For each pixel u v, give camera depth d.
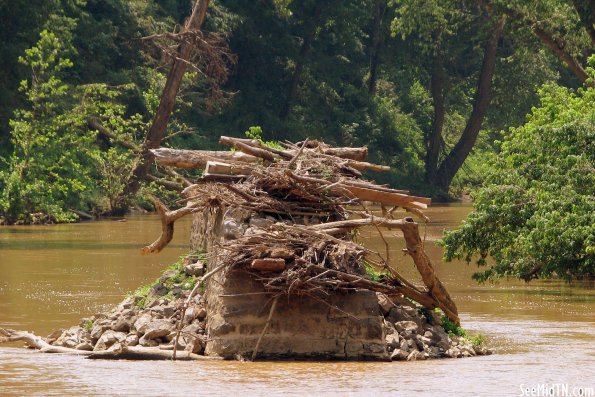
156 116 55.41
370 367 15.78
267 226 16.84
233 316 16.28
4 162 54.38
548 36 59.69
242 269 16.33
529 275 25.30
